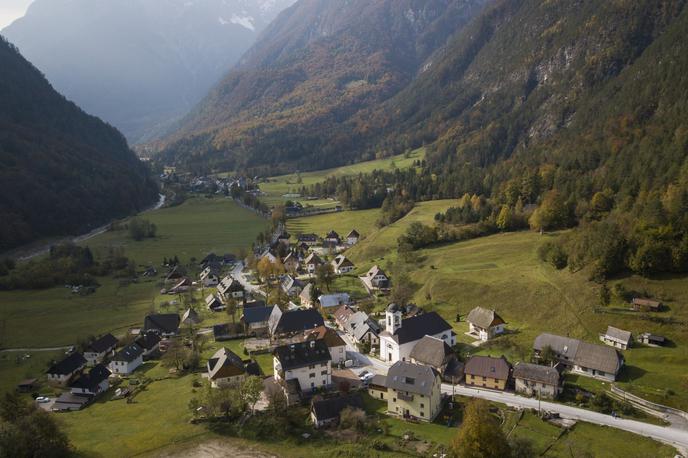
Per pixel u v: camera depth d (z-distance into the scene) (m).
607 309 128.88
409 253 199.00
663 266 132.88
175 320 162.38
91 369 123.25
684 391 96.75
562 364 112.06
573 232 169.75
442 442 87.94
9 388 125.38
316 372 112.12
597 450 82.25
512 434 87.81
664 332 117.62
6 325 170.00
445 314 153.00
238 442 92.12
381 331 139.00
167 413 103.44
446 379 111.94
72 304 190.00
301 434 93.81
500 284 155.75
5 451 82.25
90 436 95.81
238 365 118.19
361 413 95.44
